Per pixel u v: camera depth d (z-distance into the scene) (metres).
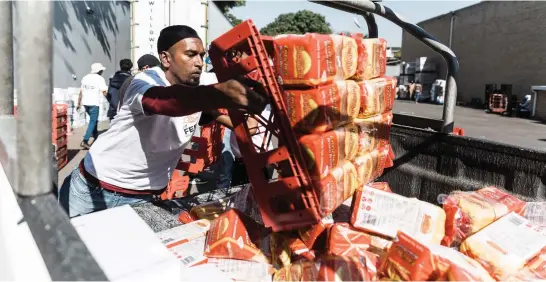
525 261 1.60
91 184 2.34
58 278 0.82
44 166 1.01
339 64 1.60
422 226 1.73
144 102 1.62
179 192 4.76
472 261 1.51
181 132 2.24
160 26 6.42
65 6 11.95
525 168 2.13
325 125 1.49
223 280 1.16
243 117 1.51
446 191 2.48
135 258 1.07
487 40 26.66
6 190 1.33
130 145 2.23
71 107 10.37
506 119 18.64
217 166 4.76
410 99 33.56
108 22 14.78
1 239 1.32
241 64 1.39
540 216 1.90
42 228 0.93
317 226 1.69
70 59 12.16
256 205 1.86
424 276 1.34
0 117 1.69
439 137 2.55
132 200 2.41
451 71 2.48
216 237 1.61
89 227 1.26
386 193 1.81
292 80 1.44
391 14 2.24
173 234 1.73
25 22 0.95
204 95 1.40
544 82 21.52
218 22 8.90
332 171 1.60
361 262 1.47
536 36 22.16
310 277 1.43
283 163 1.55
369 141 1.95
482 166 2.33
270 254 1.66
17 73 0.97
